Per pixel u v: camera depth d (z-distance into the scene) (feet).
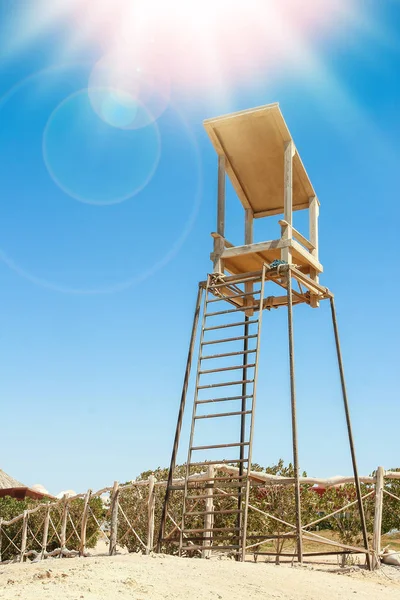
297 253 38.83
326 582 26.71
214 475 44.93
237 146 41.65
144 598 19.58
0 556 77.66
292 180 41.27
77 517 76.02
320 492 53.31
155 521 56.13
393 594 26.23
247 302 43.39
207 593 21.54
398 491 52.90
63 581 21.25
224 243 40.65
